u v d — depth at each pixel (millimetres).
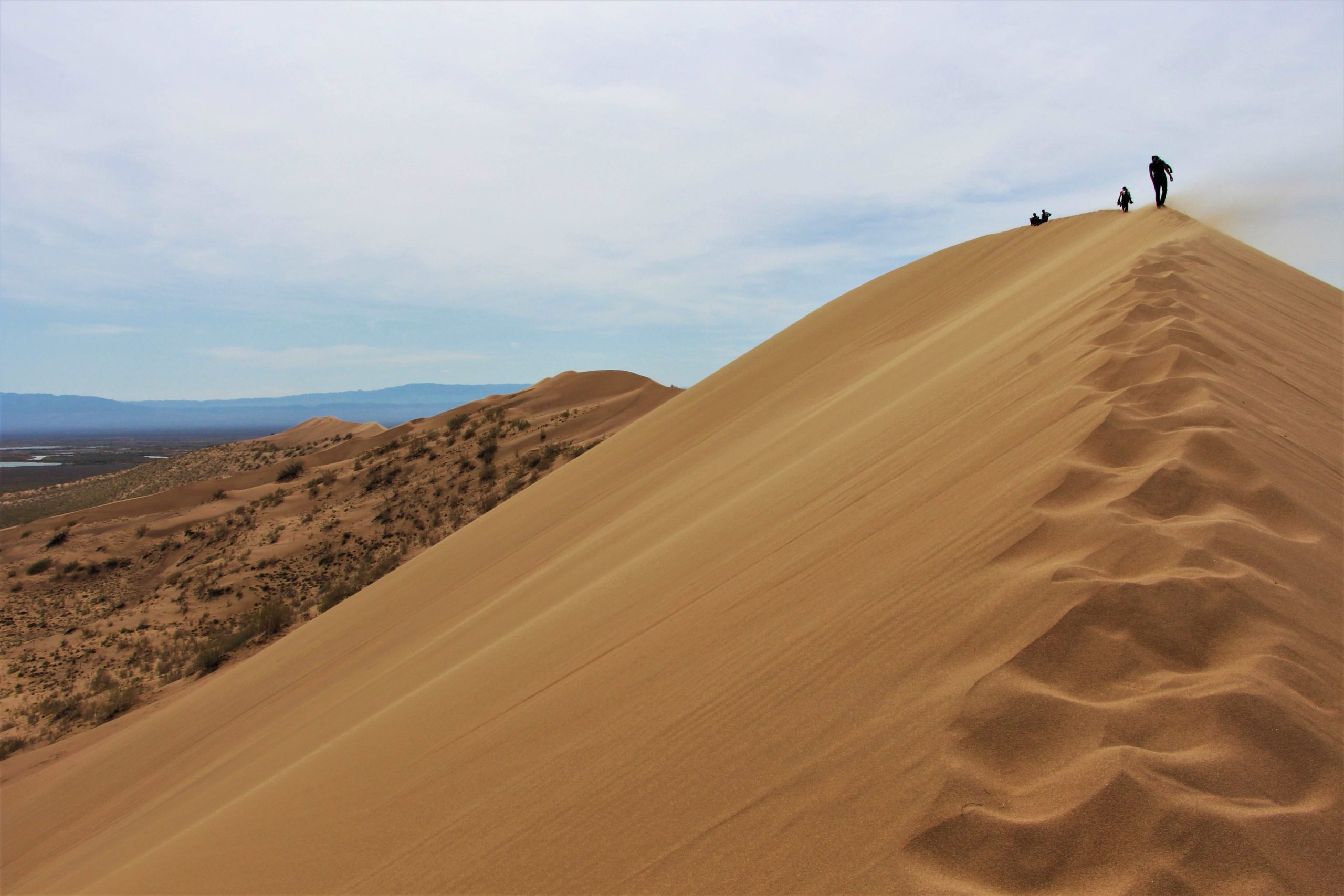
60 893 8062
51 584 41875
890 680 2791
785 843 2299
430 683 6992
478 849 3170
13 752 19797
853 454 6637
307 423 105812
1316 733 2154
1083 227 16719
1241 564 2783
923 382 8914
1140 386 4379
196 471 87438
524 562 12523
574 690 4379
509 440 48531
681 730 3225
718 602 4570
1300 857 1840
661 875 2445
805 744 2693
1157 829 1900
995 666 2555
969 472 4406
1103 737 2199
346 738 6500
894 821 2154
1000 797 2111
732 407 18438
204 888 4508
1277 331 6797
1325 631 2586
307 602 31672
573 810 3068
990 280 17562
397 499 42844
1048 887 1874
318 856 4051
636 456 17953
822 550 4500
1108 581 2748
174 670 24922
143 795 10875
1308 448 4105
